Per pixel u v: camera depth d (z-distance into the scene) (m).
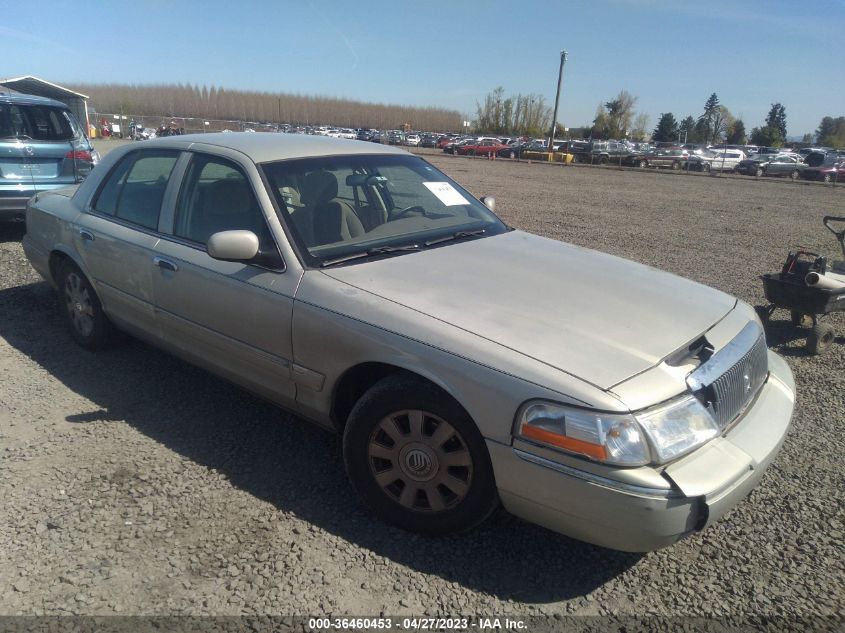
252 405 3.99
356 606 2.45
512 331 2.62
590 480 2.29
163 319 3.79
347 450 2.93
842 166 35.41
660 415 2.34
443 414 2.62
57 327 5.20
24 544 2.71
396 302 2.83
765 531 2.98
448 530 2.77
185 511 2.96
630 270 3.49
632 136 84.88
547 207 15.88
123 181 4.25
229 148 3.68
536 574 2.66
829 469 3.51
